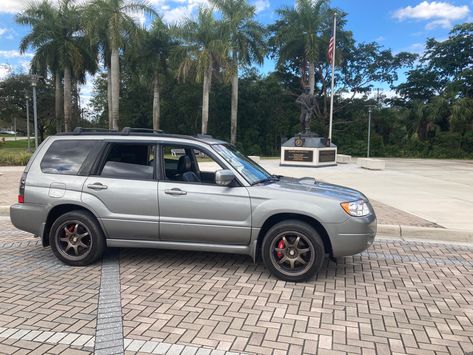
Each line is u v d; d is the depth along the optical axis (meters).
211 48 31.22
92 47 34.22
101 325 3.78
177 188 5.20
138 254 6.05
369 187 13.98
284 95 46.25
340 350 3.39
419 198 11.43
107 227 5.35
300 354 3.32
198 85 41.88
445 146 42.16
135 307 4.20
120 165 5.46
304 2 35.88
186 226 5.18
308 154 23.95
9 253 6.14
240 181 5.14
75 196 5.40
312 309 4.21
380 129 47.19
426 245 6.94
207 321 3.89
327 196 5.00
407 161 34.22
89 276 5.12
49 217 5.57
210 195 5.11
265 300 4.43
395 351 3.40
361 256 6.19
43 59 36.00
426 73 47.53
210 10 32.09
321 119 45.47
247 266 5.57
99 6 30.75
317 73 45.91
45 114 50.56
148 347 3.39
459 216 8.77
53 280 4.97
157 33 34.94
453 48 45.47
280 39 37.25
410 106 46.94
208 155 5.35
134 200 5.27
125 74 44.03
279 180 5.84
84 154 5.58
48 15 35.25
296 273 4.96
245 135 45.66
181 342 3.48
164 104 44.09
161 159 5.38
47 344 3.42
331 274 5.34
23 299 4.38
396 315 4.11
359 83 47.44
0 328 3.71
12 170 19.20
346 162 28.80
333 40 29.36
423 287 4.93
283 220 5.07
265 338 3.57
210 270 5.39
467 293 4.75
